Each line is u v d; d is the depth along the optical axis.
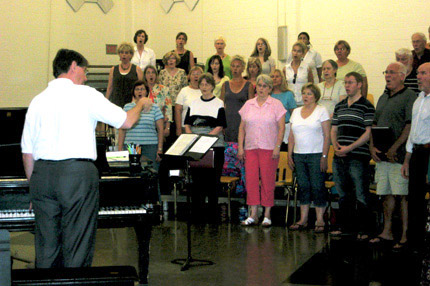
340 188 6.09
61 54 3.53
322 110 6.28
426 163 5.14
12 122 4.36
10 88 9.86
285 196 7.83
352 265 4.90
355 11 8.89
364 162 5.94
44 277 2.40
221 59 7.82
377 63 8.77
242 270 4.78
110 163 4.50
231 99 7.12
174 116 8.07
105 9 10.68
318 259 5.12
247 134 6.64
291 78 7.68
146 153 6.75
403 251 5.34
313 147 6.26
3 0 9.72
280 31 9.43
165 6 10.66
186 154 4.49
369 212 6.06
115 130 8.52
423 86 5.12
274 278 4.55
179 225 6.60
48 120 3.42
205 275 4.63
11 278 2.39
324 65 6.97
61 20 10.26
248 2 9.84
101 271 2.51
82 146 3.44
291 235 6.07
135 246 5.70
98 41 10.69
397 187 5.52
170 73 8.18
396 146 5.48
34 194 3.45
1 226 4.08
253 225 6.58
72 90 3.48
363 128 5.95
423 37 6.73
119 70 8.05
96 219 3.54
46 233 3.46
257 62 7.38
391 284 4.39
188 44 10.52
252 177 6.61
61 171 3.38
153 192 4.29
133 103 6.80
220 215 7.11
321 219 6.24
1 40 9.73
